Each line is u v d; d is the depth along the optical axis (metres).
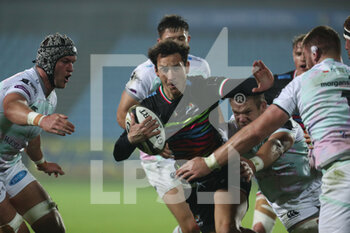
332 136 11.66
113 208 32.25
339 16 81.12
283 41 77.44
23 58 71.12
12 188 14.99
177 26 18.78
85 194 38.62
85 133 59.28
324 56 12.54
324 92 11.88
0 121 14.03
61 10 79.50
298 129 15.29
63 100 63.34
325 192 11.78
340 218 11.41
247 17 80.62
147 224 26.30
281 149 14.27
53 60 14.27
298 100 12.20
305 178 15.46
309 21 80.56
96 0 81.62
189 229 16.09
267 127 12.05
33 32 76.25
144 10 81.06
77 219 27.91
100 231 24.27
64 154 50.03
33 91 14.05
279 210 16.06
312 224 15.30
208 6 81.88
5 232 14.05
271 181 15.69
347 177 11.41
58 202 34.59
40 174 48.22
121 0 81.00
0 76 68.12
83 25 77.88
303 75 12.30
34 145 16.38
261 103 14.31
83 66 68.94
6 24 77.38
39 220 14.95
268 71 13.30
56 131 12.12
